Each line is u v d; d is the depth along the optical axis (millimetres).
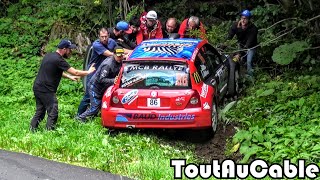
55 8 16547
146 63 9836
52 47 15227
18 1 17875
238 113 10805
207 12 17000
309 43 13609
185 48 10406
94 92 10586
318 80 11961
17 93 12500
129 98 9648
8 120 10453
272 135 9414
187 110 9508
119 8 15203
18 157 8719
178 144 9781
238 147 9344
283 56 12211
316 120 9742
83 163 8594
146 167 8203
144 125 9625
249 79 13180
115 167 8359
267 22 14641
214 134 10086
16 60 15000
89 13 15922
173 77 9672
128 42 12094
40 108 9938
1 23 16578
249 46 13195
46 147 9023
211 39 12766
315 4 13477
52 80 9812
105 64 10461
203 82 10008
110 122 9750
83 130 9836
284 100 11109
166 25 13117
